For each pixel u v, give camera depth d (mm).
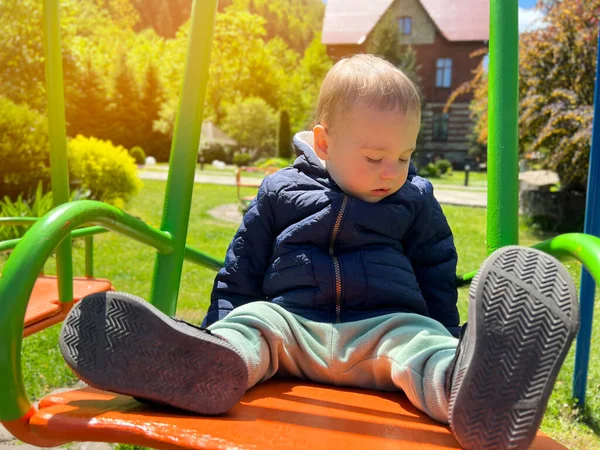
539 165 8695
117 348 825
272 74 39156
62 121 1688
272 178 1396
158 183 15148
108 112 30844
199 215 9617
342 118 1214
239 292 1373
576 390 2402
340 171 1265
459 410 745
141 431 752
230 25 37000
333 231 1278
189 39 1350
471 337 758
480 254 6043
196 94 1330
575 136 7082
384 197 1313
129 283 4691
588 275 2328
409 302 1249
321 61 40562
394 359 1030
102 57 33844
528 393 727
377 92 1179
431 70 29188
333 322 1209
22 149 7082
